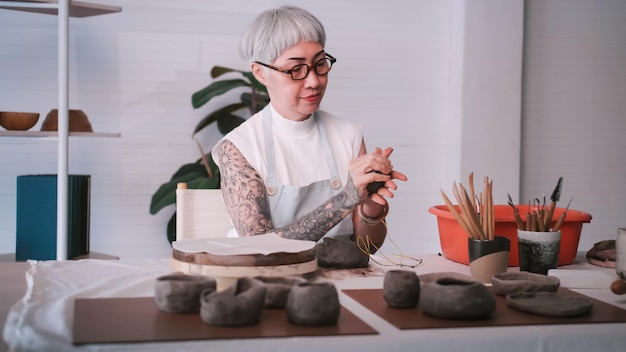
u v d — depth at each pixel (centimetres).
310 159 219
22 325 114
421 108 453
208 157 407
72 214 349
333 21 439
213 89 385
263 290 118
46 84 404
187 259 146
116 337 107
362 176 179
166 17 417
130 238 421
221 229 231
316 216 184
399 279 129
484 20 439
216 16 422
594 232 482
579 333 116
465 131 440
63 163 339
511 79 443
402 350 111
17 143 403
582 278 154
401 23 447
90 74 410
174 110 421
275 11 206
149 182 421
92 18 409
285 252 146
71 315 121
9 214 404
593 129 477
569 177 476
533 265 167
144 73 416
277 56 205
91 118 411
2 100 400
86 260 181
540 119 470
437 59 453
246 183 206
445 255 197
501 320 122
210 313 114
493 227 162
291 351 107
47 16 402
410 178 454
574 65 472
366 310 129
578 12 471
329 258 170
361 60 443
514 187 447
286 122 219
